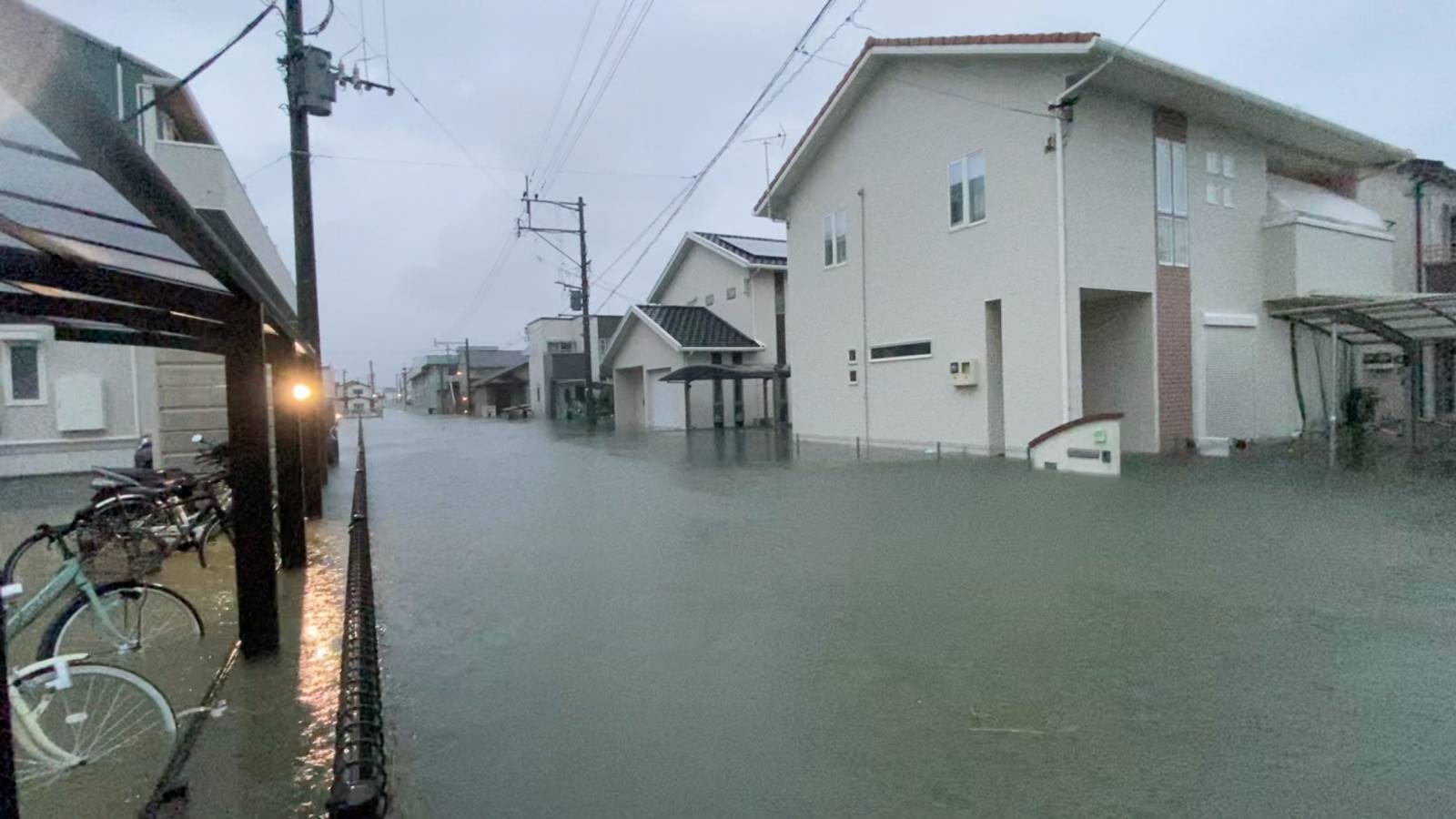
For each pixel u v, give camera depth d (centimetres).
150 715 322
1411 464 1088
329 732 343
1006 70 1258
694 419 2558
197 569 662
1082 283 1190
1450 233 1805
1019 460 1248
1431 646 405
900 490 1012
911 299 1487
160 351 999
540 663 421
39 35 144
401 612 527
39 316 362
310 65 1172
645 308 2722
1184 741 312
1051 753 307
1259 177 1463
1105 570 573
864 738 324
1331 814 259
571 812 273
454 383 6725
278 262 1552
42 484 1159
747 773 298
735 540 732
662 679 395
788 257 1880
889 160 1533
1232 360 1383
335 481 1394
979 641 435
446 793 287
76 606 399
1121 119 1242
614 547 721
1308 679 369
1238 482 958
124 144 190
